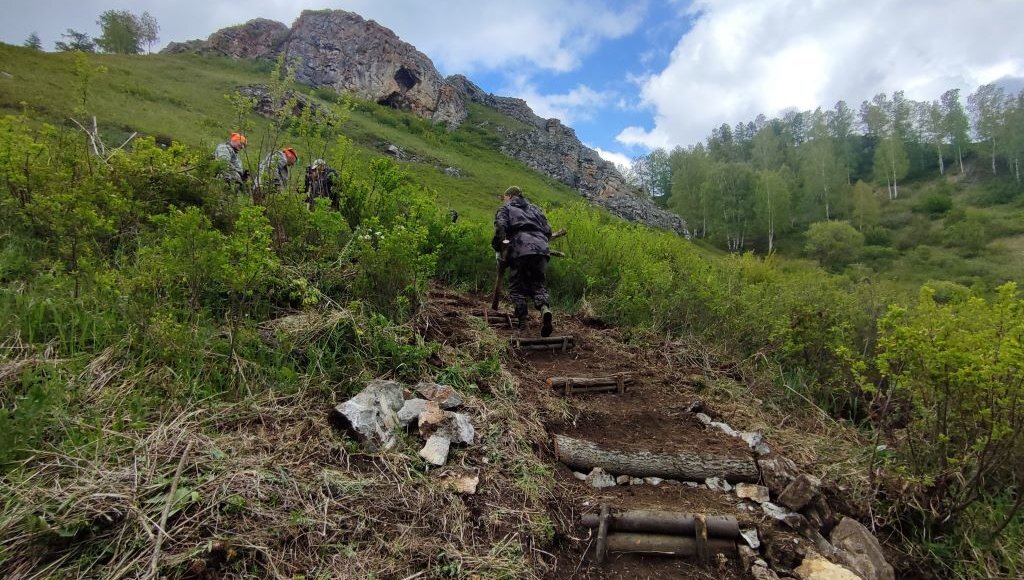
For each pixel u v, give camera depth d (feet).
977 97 257.14
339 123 18.67
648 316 22.09
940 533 9.59
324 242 15.42
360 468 8.25
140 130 56.29
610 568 8.29
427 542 7.28
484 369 12.92
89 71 15.70
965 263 137.18
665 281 22.22
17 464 6.40
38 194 11.57
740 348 20.06
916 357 9.96
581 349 17.54
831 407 16.61
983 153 256.32
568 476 10.28
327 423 8.90
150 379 8.47
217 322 10.76
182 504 6.36
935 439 10.23
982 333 9.36
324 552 6.61
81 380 8.07
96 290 9.91
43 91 62.23
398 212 21.24
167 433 7.51
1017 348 8.54
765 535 8.99
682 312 21.74
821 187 231.71
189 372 8.87
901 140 270.26
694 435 12.34
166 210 14.62
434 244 22.52
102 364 8.53
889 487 10.19
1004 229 172.96
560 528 8.75
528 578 7.36
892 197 248.52
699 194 228.43
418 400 10.23
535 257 17.31
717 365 18.29
